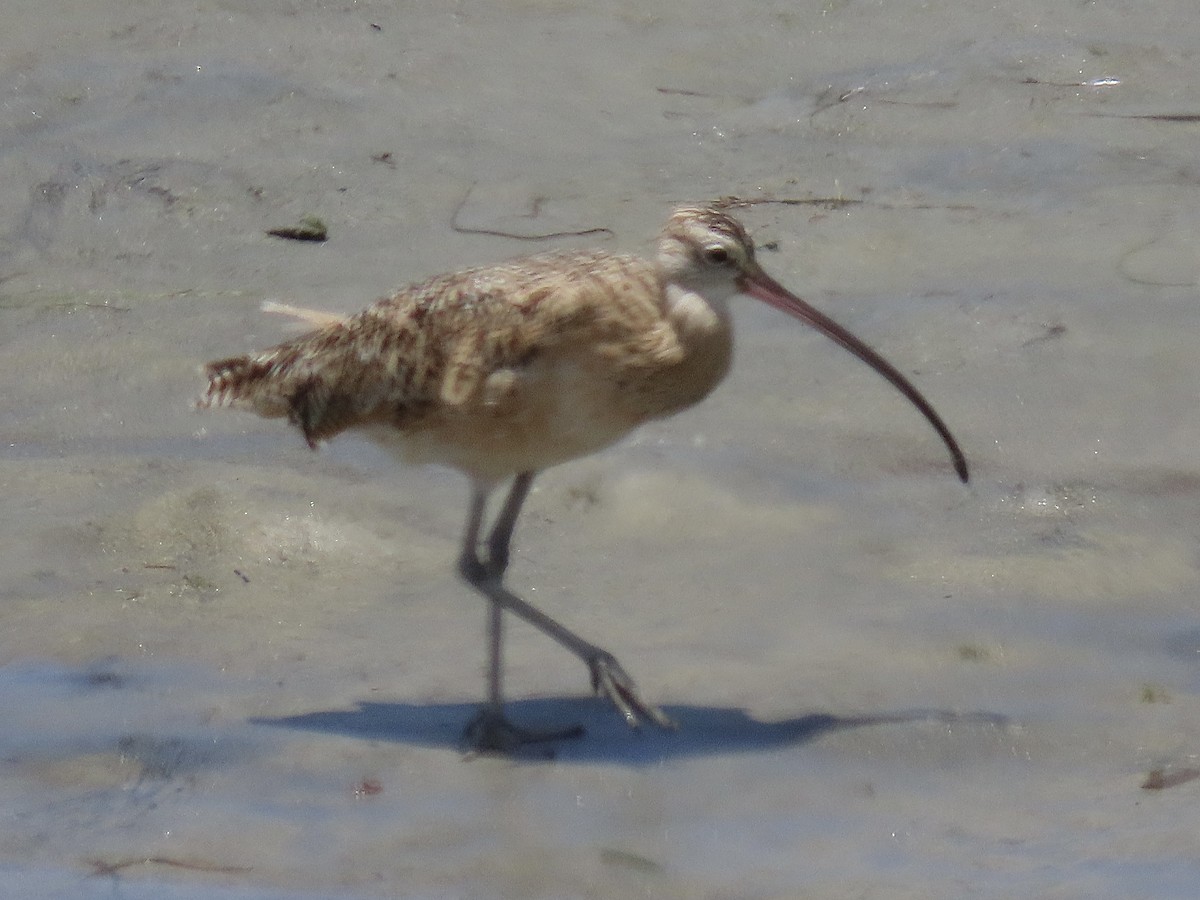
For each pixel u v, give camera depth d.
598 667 15.64
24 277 23.55
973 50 27.42
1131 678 15.85
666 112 26.77
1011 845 13.75
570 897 13.45
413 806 14.62
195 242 24.05
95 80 27.22
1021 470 19.14
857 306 22.14
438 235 23.92
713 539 18.39
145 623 17.23
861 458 19.48
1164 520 18.12
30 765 15.36
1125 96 26.25
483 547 18.25
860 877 13.42
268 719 15.84
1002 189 24.47
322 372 16.48
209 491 19.00
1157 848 13.55
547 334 15.39
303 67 27.61
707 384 16.03
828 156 25.45
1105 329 21.27
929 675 16.03
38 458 20.11
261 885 13.75
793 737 15.23
